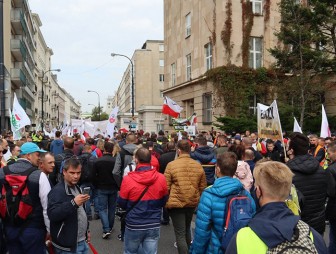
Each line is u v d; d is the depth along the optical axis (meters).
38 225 4.23
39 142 13.77
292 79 22.28
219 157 3.82
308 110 22.17
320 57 20.39
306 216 4.30
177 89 34.03
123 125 58.38
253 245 2.04
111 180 7.56
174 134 11.29
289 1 20.73
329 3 20.73
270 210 2.17
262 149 12.12
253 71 24.86
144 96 77.25
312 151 10.19
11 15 39.19
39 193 4.19
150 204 4.77
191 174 5.61
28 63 51.75
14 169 4.23
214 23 26.70
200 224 3.66
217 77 24.84
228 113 24.44
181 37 33.84
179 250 5.60
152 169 4.88
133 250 4.84
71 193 4.18
